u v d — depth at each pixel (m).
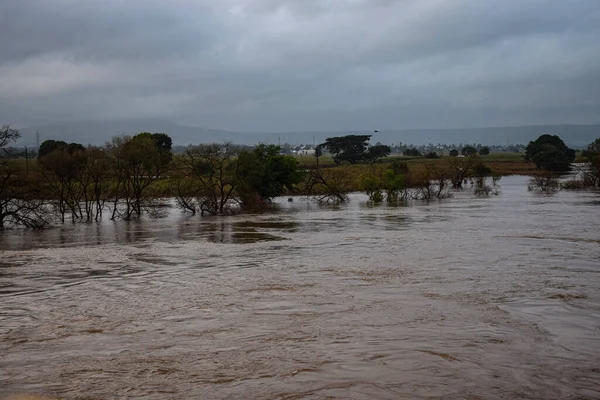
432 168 87.88
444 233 35.53
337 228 40.12
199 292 19.17
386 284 19.92
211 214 54.97
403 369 11.32
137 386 10.66
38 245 33.38
